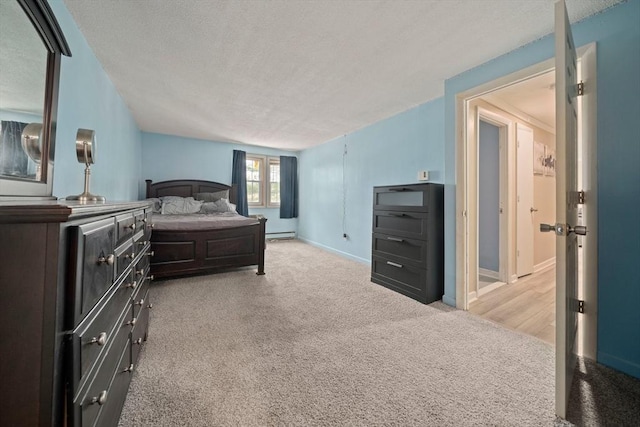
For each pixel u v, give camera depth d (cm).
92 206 66
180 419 112
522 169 344
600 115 159
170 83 267
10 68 94
